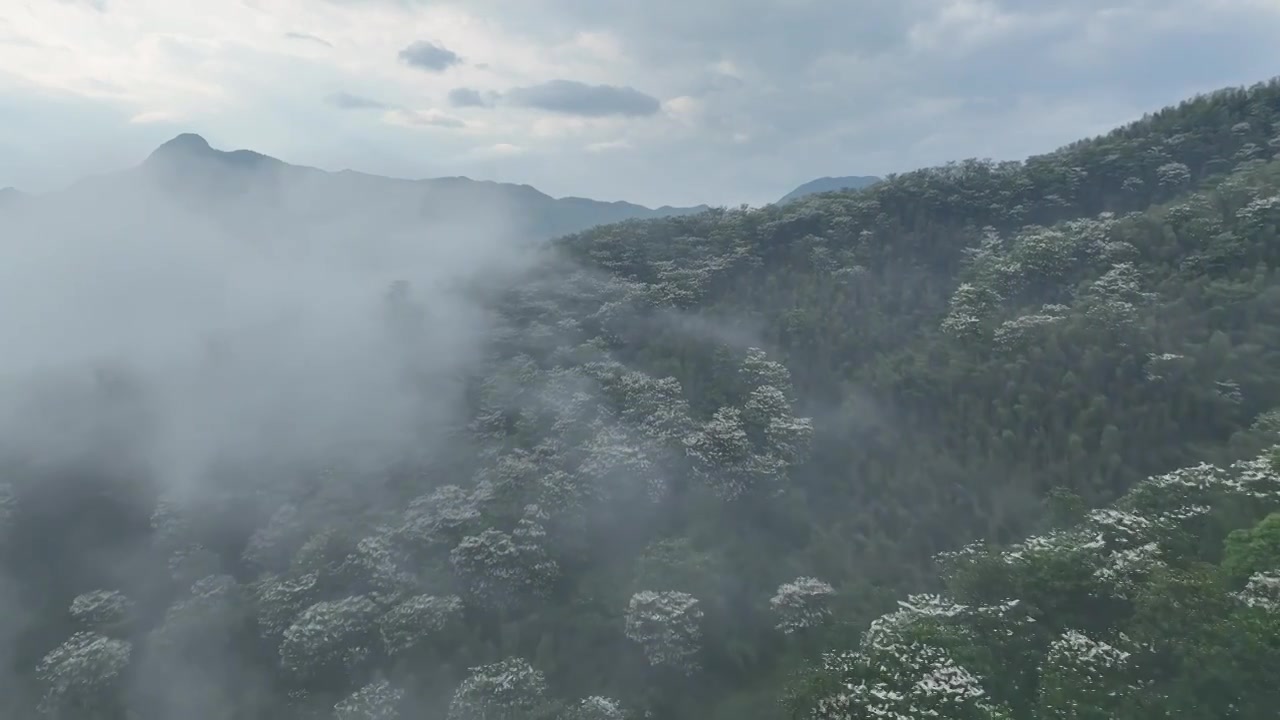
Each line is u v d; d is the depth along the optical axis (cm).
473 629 4366
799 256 8169
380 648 4259
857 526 4778
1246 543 3005
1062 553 3378
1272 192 5831
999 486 4675
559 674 4078
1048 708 2733
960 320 5997
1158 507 3666
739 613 4284
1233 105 8281
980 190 8538
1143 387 4775
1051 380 5144
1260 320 4941
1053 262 6297
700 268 8288
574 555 4797
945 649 3108
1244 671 2509
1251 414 4469
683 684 3981
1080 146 9119
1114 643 2928
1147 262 5888
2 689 4456
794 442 5359
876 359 6181
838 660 3481
